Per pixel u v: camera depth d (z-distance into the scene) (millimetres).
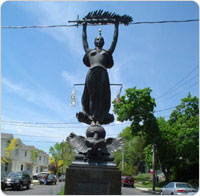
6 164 43812
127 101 32906
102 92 9609
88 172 7984
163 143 31062
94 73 9578
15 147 44062
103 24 10430
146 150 37062
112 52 10188
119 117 33094
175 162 32625
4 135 43906
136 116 32344
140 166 56688
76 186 7875
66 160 63156
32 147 55531
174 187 18094
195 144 27844
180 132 28844
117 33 10281
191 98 33031
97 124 9266
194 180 33031
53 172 57219
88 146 8641
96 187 7879
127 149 53000
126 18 10258
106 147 8906
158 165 39406
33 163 55375
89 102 9922
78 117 9828
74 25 10531
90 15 10305
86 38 10352
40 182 36906
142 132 33031
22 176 24922
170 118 35031
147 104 31969
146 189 31438
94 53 9992
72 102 10727
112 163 8336
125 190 27016
